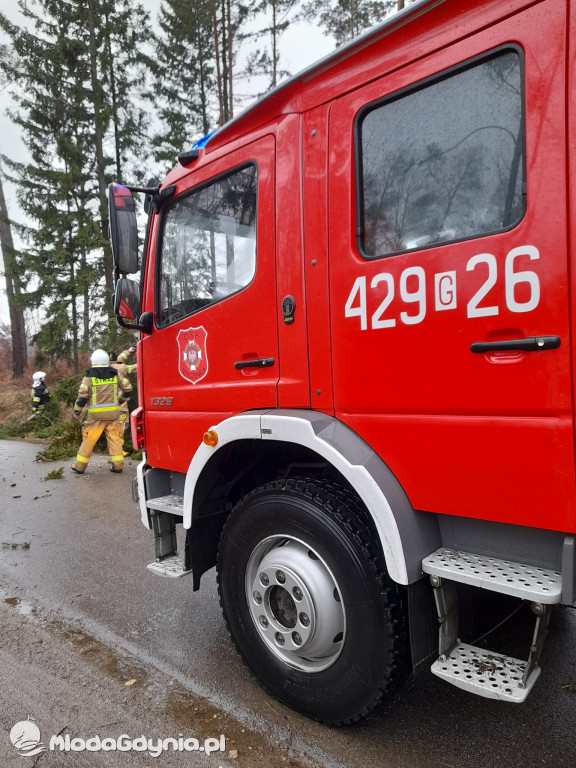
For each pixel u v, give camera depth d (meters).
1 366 28.58
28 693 2.66
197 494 2.70
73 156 19.02
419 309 1.88
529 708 2.40
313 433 2.12
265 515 2.34
